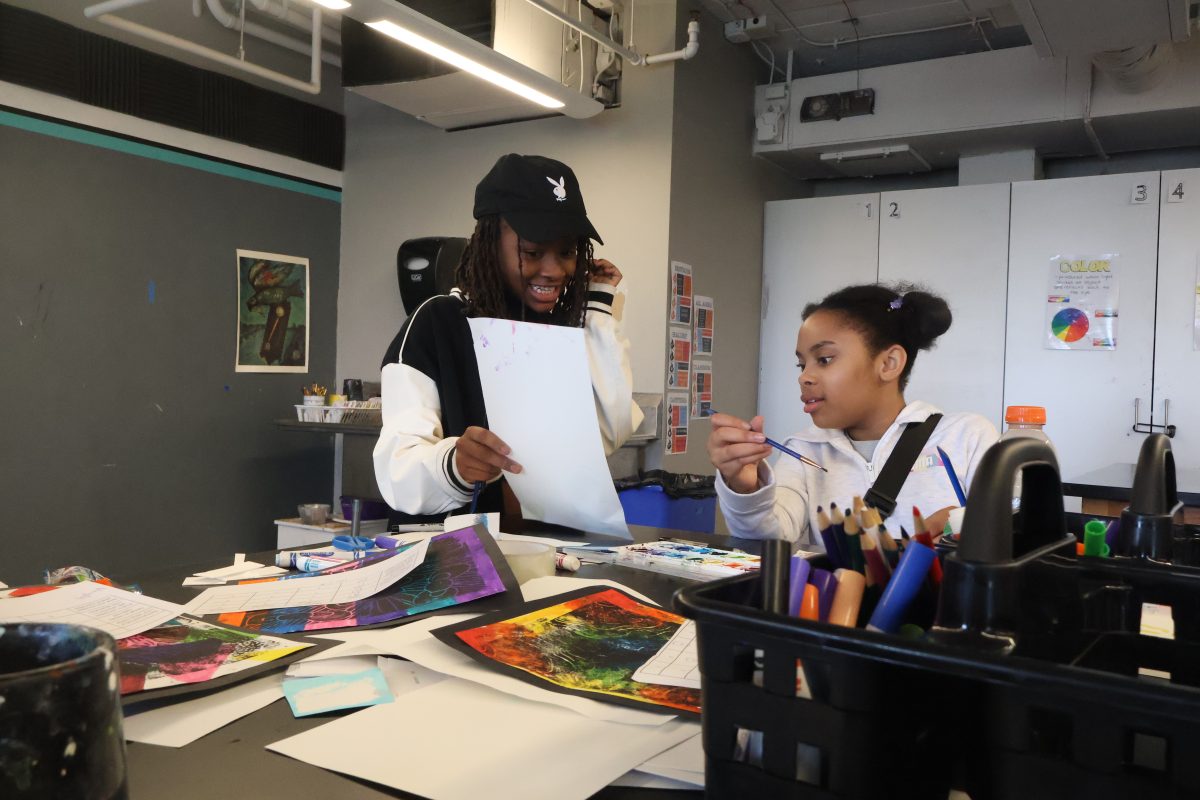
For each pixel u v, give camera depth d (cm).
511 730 57
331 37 412
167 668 65
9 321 312
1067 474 371
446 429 159
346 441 392
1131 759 33
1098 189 366
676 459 372
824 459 156
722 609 42
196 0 344
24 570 319
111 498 347
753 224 439
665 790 50
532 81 303
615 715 59
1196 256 347
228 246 391
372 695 63
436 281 390
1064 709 34
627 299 371
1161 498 61
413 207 430
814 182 509
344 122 451
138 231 353
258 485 408
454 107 373
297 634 78
